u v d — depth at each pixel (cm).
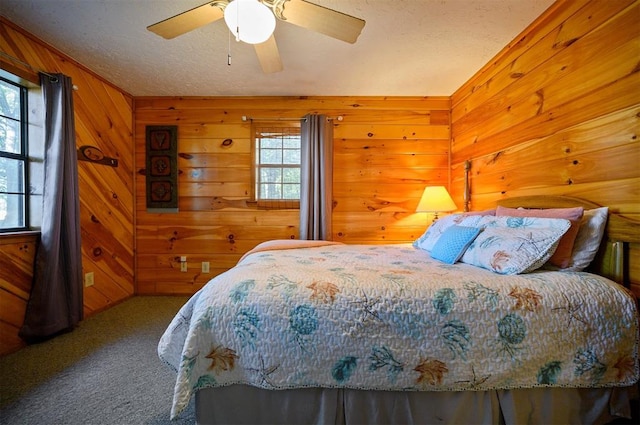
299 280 110
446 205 251
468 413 104
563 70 153
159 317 234
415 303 100
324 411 103
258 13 125
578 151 144
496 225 147
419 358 98
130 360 167
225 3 127
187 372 93
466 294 102
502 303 100
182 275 291
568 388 104
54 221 191
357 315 99
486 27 177
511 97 197
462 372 98
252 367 99
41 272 188
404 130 292
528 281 108
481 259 134
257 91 276
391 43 195
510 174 199
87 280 236
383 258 161
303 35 185
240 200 292
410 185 293
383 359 98
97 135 244
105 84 252
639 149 116
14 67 177
